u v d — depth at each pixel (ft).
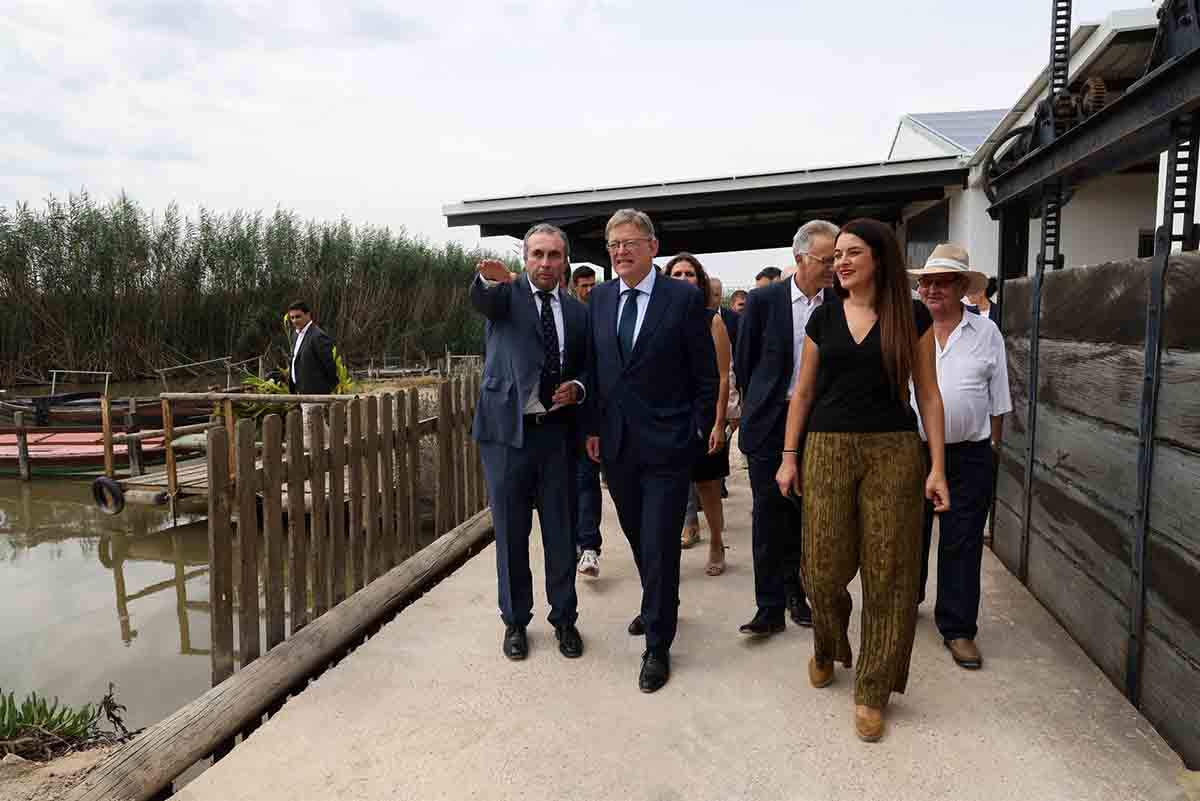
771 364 11.74
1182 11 8.71
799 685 10.58
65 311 67.67
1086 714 9.61
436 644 12.09
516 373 11.29
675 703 10.14
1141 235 27.66
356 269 79.41
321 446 13.96
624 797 8.20
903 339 8.87
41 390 64.95
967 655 10.93
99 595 19.84
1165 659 8.99
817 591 9.73
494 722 9.74
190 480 27.48
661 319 10.59
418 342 78.95
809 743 9.14
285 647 12.13
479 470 21.17
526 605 11.83
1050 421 12.87
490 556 16.69
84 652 15.99
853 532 9.44
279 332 73.15
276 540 12.51
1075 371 11.73
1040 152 12.73
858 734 9.21
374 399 15.98
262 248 75.66
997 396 11.42
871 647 9.17
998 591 13.92
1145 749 8.83
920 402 9.33
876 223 9.04
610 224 10.85
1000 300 16.05
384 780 8.57
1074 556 11.75
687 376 10.90
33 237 67.62
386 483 16.65
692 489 17.15
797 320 11.74
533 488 11.78
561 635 11.82
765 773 8.57
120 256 69.00
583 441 11.84
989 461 11.30
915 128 37.19
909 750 8.94
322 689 10.64
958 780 8.36
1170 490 8.79
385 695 10.47
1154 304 9.04
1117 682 10.27
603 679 10.84
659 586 10.57
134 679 14.57
